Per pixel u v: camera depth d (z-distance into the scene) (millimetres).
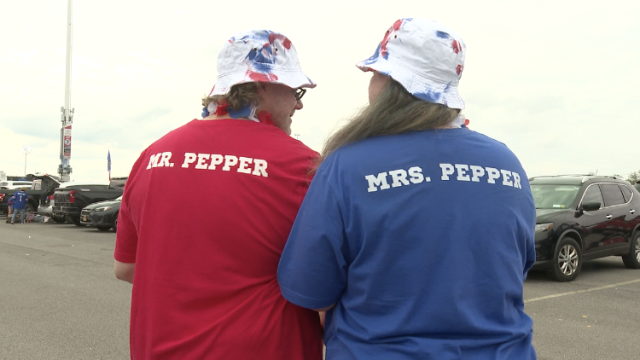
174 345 1298
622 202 8539
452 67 1231
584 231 7574
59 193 16844
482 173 1179
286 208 1354
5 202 20969
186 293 1311
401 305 1117
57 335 4270
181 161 1378
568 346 4227
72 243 11703
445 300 1094
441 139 1191
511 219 1188
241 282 1316
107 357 3756
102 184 17266
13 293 5926
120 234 1563
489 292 1137
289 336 1342
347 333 1199
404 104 1211
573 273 7348
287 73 1453
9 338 4168
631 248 8531
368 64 1271
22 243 11570
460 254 1110
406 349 1096
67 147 24031
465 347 1099
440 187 1134
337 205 1170
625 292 6527
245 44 1420
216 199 1321
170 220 1340
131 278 1628
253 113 1458
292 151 1407
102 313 5012
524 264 1319
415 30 1223
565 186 8133
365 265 1147
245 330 1291
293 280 1231
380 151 1175
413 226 1112
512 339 1162
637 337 4492
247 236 1319
